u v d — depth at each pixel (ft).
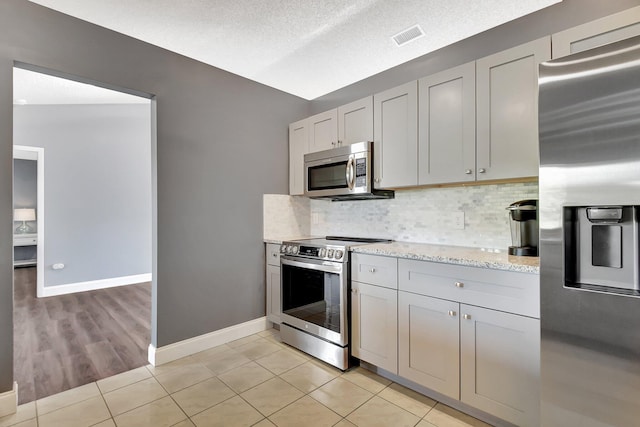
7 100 5.82
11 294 5.87
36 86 12.01
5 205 5.82
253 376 7.11
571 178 4.03
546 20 6.57
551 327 4.25
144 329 9.98
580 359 4.03
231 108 9.25
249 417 5.68
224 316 8.98
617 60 3.72
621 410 3.76
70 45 6.49
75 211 15.21
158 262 7.74
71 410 5.88
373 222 9.62
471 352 5.45
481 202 7.34
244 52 8.52
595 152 3.86
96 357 8.03
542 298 4.32
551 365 4.26
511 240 6.81
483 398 5.32
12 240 5.89
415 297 6.21
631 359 3.69
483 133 6.21
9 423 5.50
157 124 7.74
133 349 8.51
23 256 22.34
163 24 7.27
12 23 5.89
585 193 3.93
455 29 7.41
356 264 7.30
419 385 6.40
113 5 6.59
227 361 7.83
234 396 6.33
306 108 11.54
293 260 8.61
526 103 5.68
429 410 5.85
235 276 9.27
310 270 8.22
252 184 9.75
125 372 7.28
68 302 13.14
